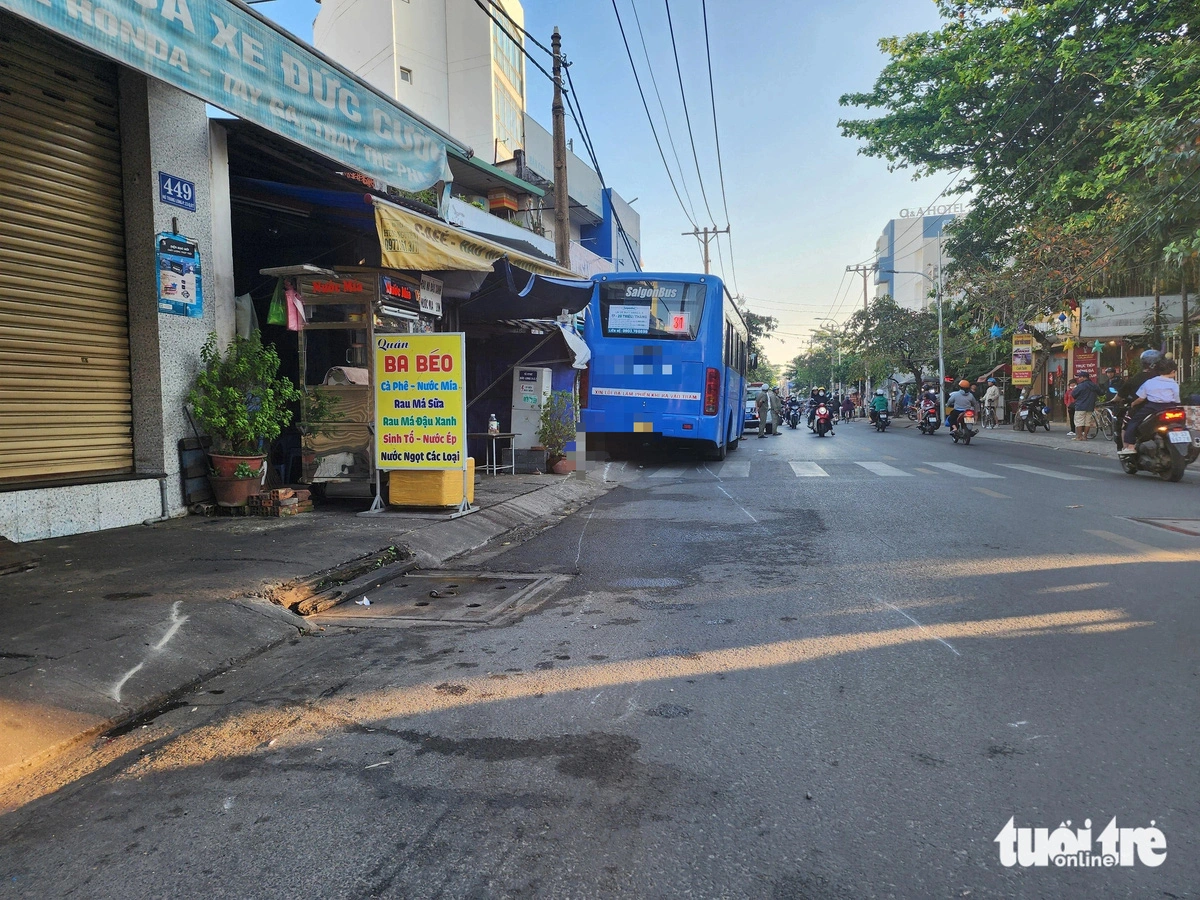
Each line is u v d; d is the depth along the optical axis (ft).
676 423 46.37
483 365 43.73
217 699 11.55
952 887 6.73
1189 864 7.03
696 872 6.98
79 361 21.35
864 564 19.17
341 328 25.96
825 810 8.00
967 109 78.59
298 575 17.13
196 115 24.20
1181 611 14.58
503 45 93.71
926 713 10.36
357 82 28.71
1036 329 81.35
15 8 15.15
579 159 96.17
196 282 24.14
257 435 24.16
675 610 15.60
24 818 8.29
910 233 232.53
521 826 7.80
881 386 184.96
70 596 14.93
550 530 25.75
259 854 7.45
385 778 8.87
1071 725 9.89
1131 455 37.24
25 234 19.81
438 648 13.62
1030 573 17.78
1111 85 59.82
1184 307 64.64
